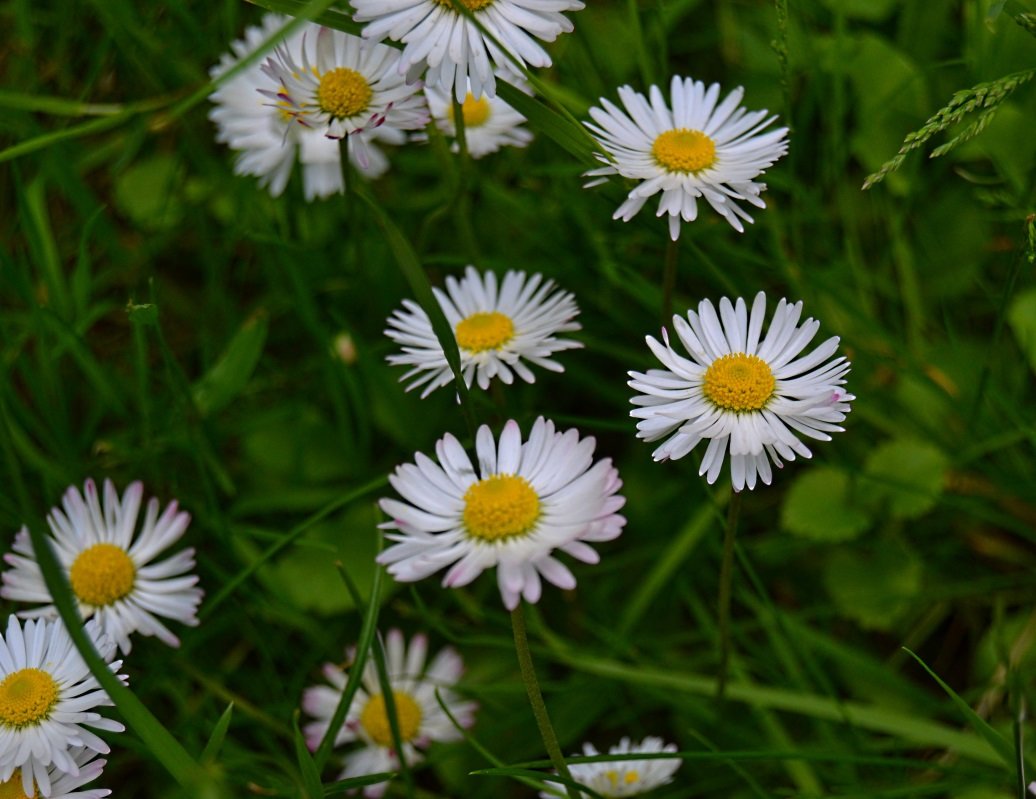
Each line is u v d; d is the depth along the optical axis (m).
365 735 0.49
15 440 0.51
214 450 0.52
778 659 0.51
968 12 0.53
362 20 0.47
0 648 0.45
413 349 0.49
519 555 0.44
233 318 0.53
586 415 0.53
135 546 0.48
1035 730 0.49
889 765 0.49
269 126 0.51
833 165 0.53
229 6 0.53
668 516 0.52
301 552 0.51
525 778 0.47
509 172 0.55
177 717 0.50
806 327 0.46
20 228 0.54
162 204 0.55
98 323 0.54
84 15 0.55
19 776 0.45
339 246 0.54
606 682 0.50
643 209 0.50
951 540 0.52
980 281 0.52
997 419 0.52
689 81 0.49
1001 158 0.52
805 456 0.45
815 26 0.55
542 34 0.47
